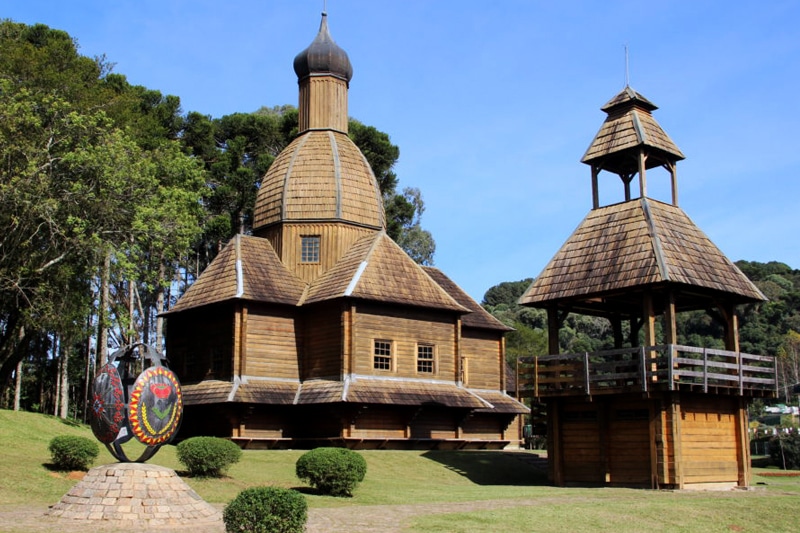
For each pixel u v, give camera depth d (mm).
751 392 32062
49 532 17188
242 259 42812
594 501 25062
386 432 39938
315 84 48125
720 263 32812
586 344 109812
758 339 111250
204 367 42094
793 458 45406
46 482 24266
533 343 91750
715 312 34938
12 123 37375
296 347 41875
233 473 28672
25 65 43406
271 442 39844
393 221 69938
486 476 35438
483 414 47188
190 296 43531
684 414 30219
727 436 31953
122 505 19000
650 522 22453
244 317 40250
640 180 32875
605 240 32625
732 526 22984
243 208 63250
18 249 38719
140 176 40406
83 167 38375
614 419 31281
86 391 52781
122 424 20250
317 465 26109
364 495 26578
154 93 63281
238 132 68688
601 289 31203
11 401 62062
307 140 47000
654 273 29688
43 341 55750
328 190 45094
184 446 27031
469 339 49188
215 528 18422
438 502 25094
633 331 37219
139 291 63375
